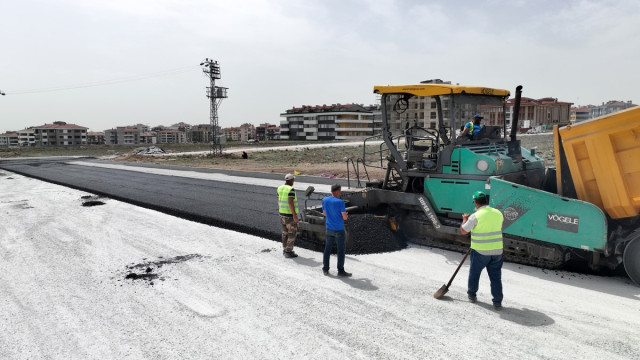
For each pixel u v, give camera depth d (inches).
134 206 502.6
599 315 184.9
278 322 181.0
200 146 3595.0
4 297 213.5
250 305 199.3
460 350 156.1
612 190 221.3
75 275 245.8
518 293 211.0
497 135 295.7
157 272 250.1
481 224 189.3
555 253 235.0
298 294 212.7
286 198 275.6
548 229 230.8
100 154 2527.1
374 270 249.8
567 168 238.8
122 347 161.6
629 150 213.0
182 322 182.1
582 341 161.9
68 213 453.4
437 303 199.8
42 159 1849.2
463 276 237.5
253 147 2812.5
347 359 150.5
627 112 207.0
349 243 287.1
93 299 209.2
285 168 1055.0
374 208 323.9
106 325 180.4
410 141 294.4
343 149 1872.5
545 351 154.7
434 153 288.4
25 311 196.1
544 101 4106.8
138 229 370.9
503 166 260.5
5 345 164.4
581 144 227.6
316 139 4658.0
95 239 333.7
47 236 344.8
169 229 370.9
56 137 6525.6
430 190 283.9
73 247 309.1
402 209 315.0
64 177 890.1
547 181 299.6
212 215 425.7
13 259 279.1
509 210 244.7
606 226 212.1
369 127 4690.0
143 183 754.2
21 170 1119.6
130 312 193.2
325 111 4692.4
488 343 161.0
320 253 291.1
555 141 239.6
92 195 604.7
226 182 759.7
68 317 189.0
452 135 270.8
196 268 257.1
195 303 202.4
